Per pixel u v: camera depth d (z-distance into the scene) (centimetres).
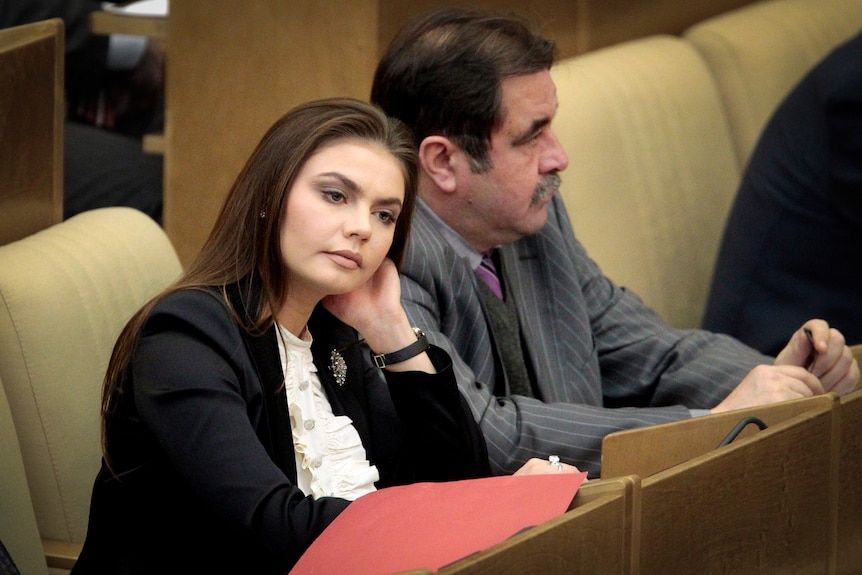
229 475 472
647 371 800
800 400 558
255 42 952
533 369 745
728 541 501
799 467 536
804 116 1020
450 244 726
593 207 959
